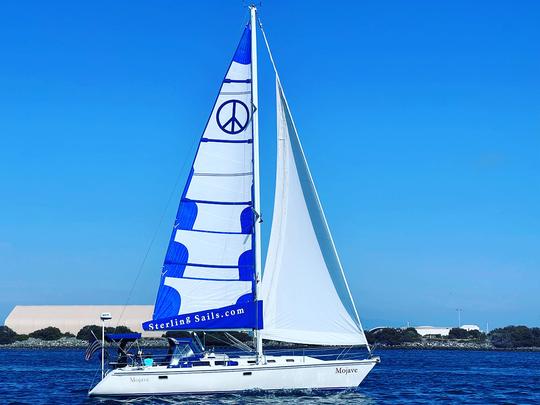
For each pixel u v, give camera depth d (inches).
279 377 1413.6
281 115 1561.3
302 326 1487.5
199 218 1535.4
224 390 1398.9
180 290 1520.7
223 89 1551.4
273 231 1529.3
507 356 4798.2
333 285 1487.5
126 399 1386.6
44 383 2006.6
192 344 1465.3
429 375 2400.3
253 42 1562.5
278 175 1546.5
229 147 1544.0
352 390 1446.9
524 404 1537.9
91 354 1425.9
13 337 6614.2
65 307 7086.6
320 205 1503.4
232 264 1518.2
